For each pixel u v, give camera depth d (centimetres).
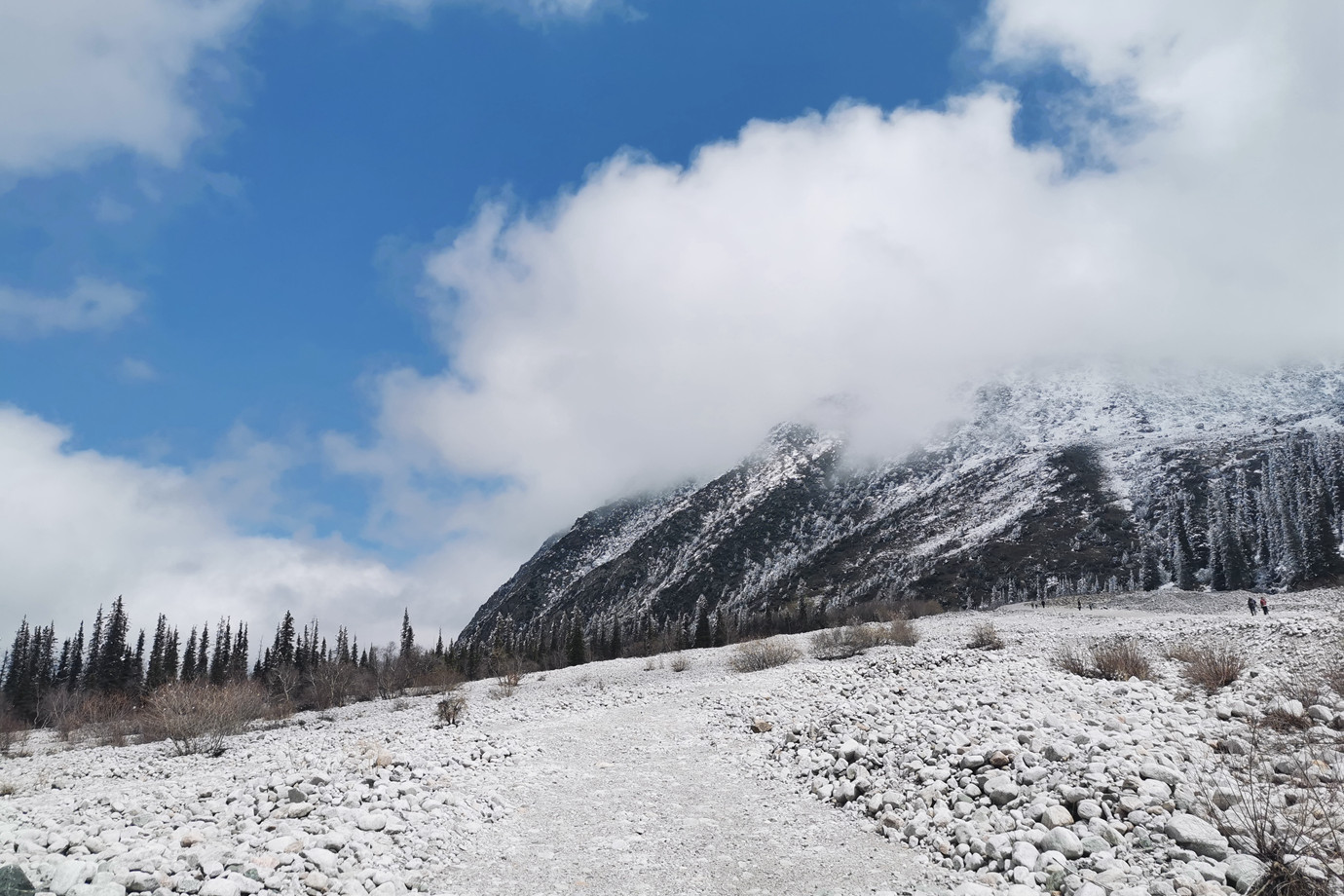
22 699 7112
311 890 697
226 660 9062
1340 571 11438
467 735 1608
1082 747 966
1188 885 629
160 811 962
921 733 1181
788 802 1085
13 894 597
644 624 18788
